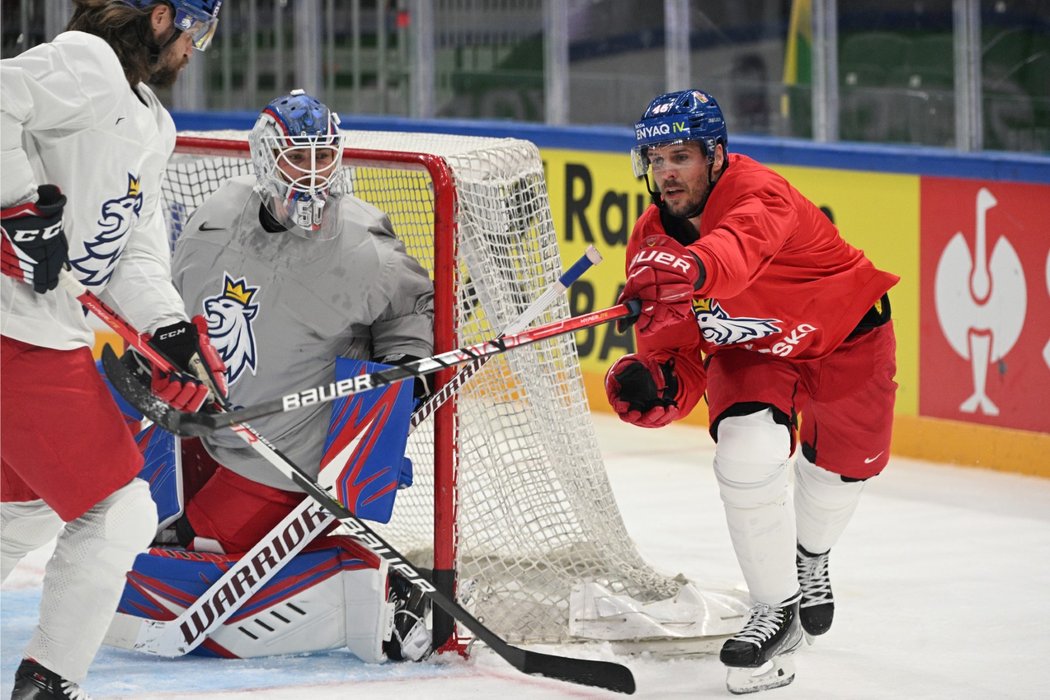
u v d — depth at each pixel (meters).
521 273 12.76
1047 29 21.12
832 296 11.43
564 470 12.80
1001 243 20.12
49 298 9.70
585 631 12.19
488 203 12.41
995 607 13.90
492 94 27.83
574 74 26.55
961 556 15.88
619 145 24.61
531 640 12.21
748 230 10.44
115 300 10.38
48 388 9.72
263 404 10.12
